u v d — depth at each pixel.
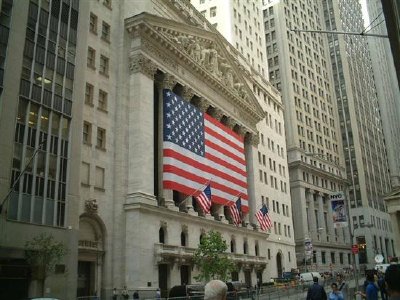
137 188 37.28
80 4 34.84
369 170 116.62
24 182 26.95
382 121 149.50
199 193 44.41
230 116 56.34
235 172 52.84
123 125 38.81
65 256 29.02
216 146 49.84
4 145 25.91
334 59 120.25
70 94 32.12
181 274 41.00
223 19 70.06
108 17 40.56
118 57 40.62
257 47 77.88
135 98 39.62
